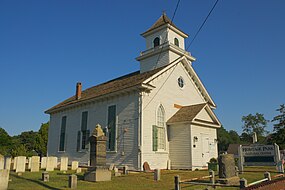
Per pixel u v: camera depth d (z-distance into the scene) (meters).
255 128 83.38
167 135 23.30
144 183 13.46
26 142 73.25
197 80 28.59
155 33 30.23
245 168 21.27
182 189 11.27
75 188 11.88
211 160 23.00
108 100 25.22
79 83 31.28
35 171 20.06
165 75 24.66
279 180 8.79
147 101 22.31
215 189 11.53
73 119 29.97
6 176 9.99
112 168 21.52
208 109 24.17
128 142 21.94
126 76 31.77
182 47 30.47
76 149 28.27
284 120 41.84
